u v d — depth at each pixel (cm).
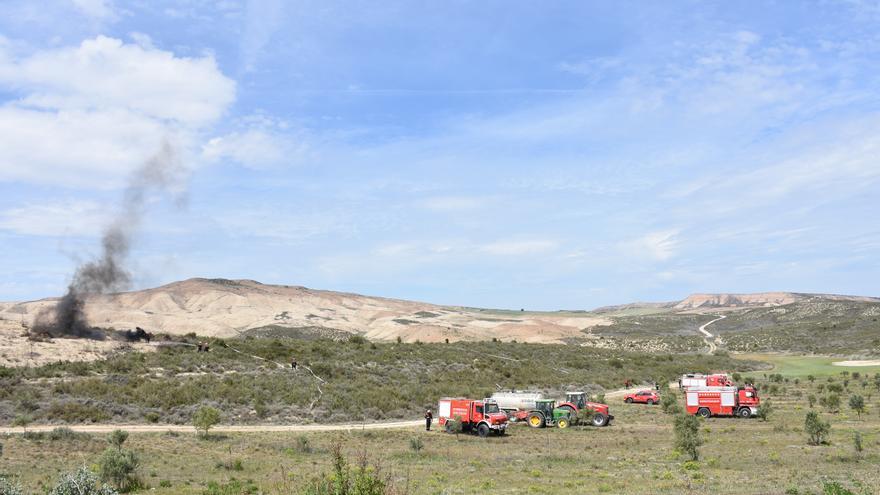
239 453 3672
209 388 5569
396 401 5884
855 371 9538
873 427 4553
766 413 5269
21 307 18950
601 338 18388
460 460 3428
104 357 6419
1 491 1630
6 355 5931
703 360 11419
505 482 2692
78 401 4900
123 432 3744
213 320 18688
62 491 1573
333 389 6028
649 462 3256
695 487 2452
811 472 2773
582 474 2908
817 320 18312
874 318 16012
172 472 3019
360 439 4309
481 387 7069
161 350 6931
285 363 6969
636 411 6059
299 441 3788
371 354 7994
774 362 11438
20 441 3706
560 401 6044
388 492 1350
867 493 2112
